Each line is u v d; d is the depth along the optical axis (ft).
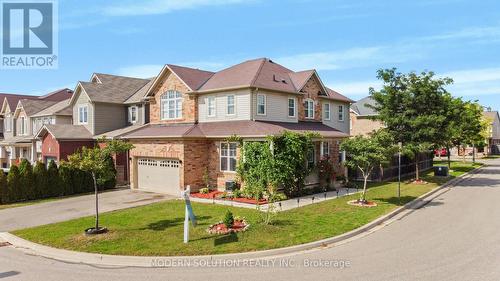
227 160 70.44
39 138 100.42
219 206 56.24
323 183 73.15
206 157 73.51
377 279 26.78
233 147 69.51
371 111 146.00
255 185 61.57
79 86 102.32
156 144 75.41
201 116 79.36
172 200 63.46
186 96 80.23
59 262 32.58
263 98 74.43
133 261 31.99
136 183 81.15
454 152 234.58
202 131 73.61
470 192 73.00
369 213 49.39
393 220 47.26
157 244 35.83
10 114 138.62
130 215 50.70
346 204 56.44
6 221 50.88
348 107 106.83
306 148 66.39
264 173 61.26
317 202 58.54
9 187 66.80
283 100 79.46
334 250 34.37
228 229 40.22
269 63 88.79
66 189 74.54
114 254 33.40
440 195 69.41
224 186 70.44
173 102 83.25
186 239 36.04
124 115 104.01
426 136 81.61
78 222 47.21
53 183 72.79
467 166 134.51
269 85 75.25
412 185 81.41
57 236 40.40
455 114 90.33
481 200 62.54
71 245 36.65
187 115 80.18
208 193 68.85
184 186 69.67
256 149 62.64
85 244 36.65
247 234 38.32
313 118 88.63
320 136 70.74
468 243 36.01
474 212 51.83
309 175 72.28
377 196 64.90
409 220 47.14
